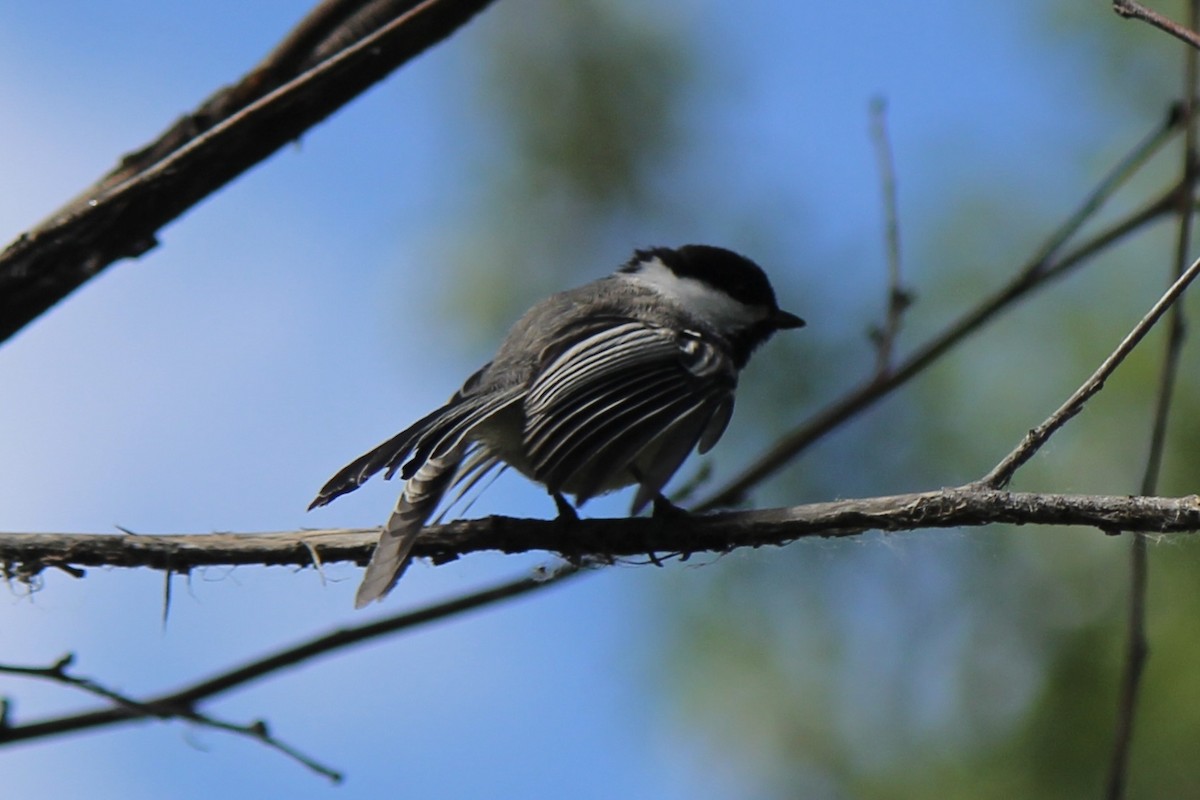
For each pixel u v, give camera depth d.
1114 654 9.21
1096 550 9.57
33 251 6.74
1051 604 9.62
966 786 9.31
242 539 6.48
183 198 6.84
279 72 7.13
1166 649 9.05
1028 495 5.74
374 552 6.30
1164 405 6.97
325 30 7.13
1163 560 9.27
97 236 6.80
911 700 9.78
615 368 7.60
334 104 6.91
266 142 6.86
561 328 8.09
